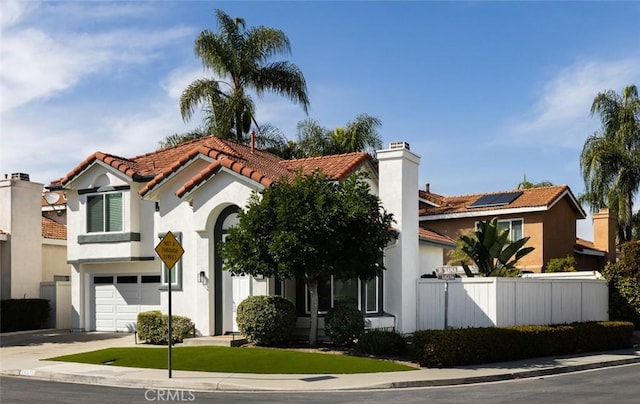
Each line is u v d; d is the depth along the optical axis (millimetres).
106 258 25297
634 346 23156
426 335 16797
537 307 21828
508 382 15086
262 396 12773
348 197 17734
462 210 35656
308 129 37406
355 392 13406
